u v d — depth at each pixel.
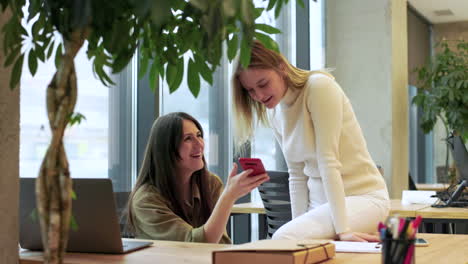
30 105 3.11
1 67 1.46
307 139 2.45
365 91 6.12
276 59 2.37
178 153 2.33
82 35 0.94
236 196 2.11
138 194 2.31
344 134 2.44
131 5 0.99
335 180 2.29
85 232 1.67
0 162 1.47
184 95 4.41
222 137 4.89
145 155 2.39
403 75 6.34
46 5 1.05
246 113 2.56
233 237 4.75
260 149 5.27
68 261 1.57
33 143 3.13
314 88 2.37
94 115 3.62
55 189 0.92
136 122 3.93
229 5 0.82
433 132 10.30
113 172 3.79
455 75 7.63
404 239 1.15
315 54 6.25
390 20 6.02
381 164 6.02
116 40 1.00
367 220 2.36
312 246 1.39
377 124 6.05
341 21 6.25
